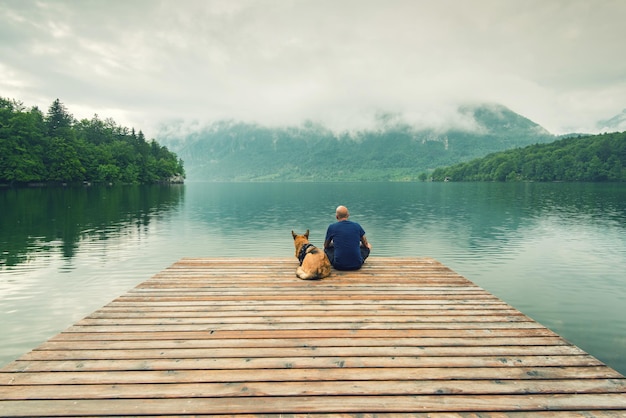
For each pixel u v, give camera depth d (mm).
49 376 3264
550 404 2902
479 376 3314
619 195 56469
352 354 3736
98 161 85125
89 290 9688
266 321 4633
